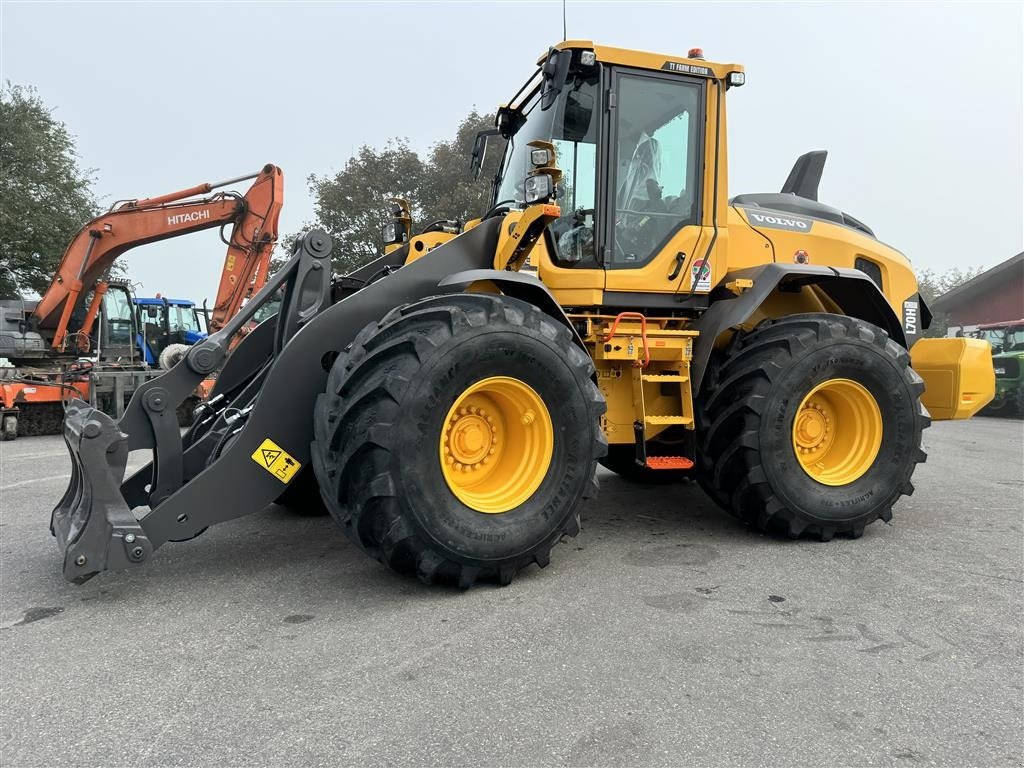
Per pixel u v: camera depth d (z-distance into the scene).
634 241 3.84
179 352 12.04
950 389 4.54
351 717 1.95
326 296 3.44
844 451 3.92
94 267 10.29
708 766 1.73
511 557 2.94
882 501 3.80
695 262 3.90
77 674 2.21
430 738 1.85
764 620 2.64
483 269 3.41
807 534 3.77
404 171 25.36
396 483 2.70
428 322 2.87
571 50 3.61
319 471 2.96
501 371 2.93
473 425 3.07
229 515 2.96
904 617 2.68
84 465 2.70
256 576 3.16
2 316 11.65
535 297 3.32
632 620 2.64
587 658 2.32
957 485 5.51
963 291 27.36
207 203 10.30
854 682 2.16
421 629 2.55
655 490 5.17
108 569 2.69
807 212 4.82
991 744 1.84
